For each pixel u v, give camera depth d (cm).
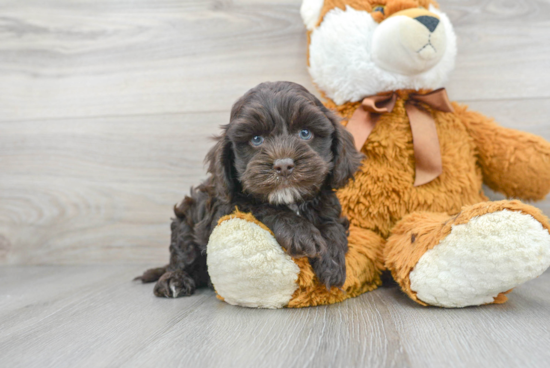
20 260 89
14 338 47
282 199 52
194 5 85
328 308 53
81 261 88
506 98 77
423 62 63
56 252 88
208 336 45
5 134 89
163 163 86
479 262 48
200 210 63
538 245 47
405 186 64
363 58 65
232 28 84
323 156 53
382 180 64
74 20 88
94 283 72
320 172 49
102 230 87
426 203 64
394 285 63
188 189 85
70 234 88
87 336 47
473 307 52
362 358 39
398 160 65
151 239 86
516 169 67
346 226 58
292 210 54
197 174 85
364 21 65
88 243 87
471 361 38
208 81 84
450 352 40
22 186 89
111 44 87
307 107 51
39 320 53
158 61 86
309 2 69
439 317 49
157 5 86
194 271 65
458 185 65
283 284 51
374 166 65
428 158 63
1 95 90
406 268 53
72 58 88
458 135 68
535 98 76
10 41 89
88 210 87
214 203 58
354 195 64
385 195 64
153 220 86
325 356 40
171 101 85
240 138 52
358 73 65
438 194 64
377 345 42
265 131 51
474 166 68
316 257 51
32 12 89
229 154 54
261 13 83
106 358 42
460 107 71
